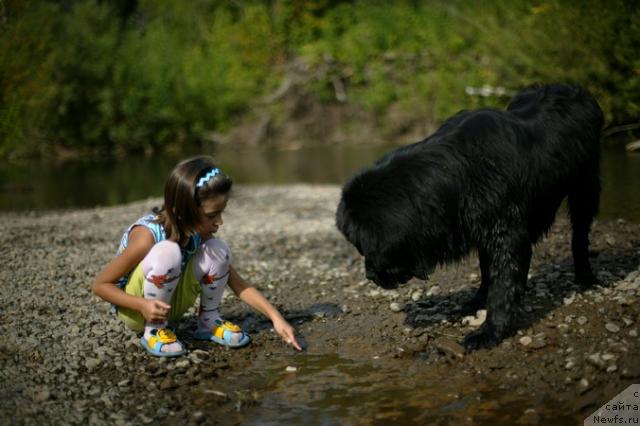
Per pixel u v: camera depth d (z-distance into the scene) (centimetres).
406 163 582
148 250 583
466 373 567
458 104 2538
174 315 628
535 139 625
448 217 585
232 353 630
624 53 1527
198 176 568
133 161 2645
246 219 1261
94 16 2988
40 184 2042
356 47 3084
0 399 524
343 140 2933
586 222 712
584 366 545
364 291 793
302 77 3089
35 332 653
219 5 3688
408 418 498
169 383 552
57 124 2808
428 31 2975
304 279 851
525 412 494
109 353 609
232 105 3077
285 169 2177
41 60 2169
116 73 2878
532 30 1808
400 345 633
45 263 893
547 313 654
